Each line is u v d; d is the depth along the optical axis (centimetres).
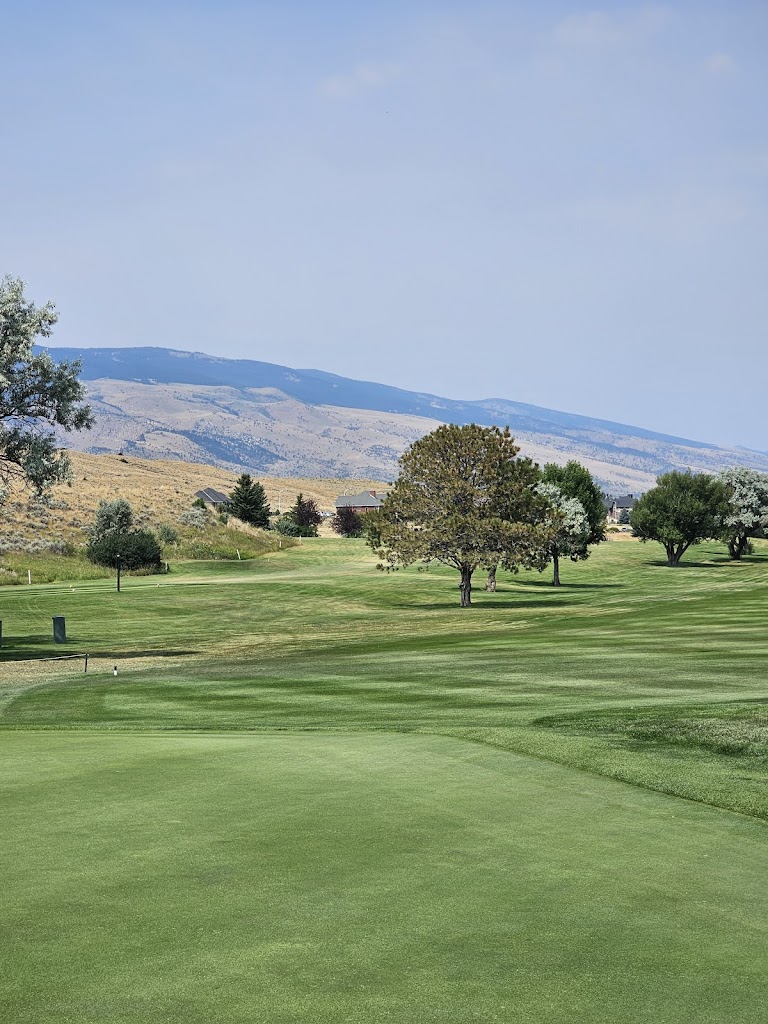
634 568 10612
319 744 1491
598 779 1225
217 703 2241
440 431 6412
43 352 3394
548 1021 559
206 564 9981
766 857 897
